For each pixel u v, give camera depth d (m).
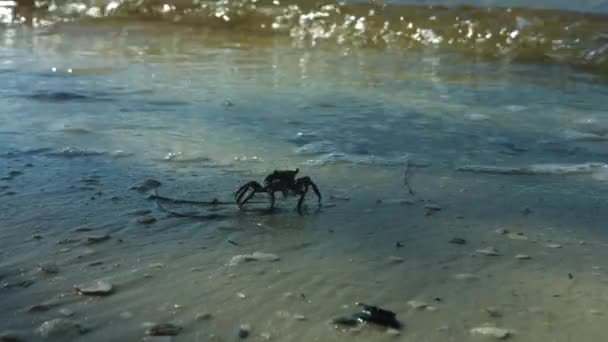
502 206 1.43
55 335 1.03
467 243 1.28
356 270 1.19
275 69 2.60
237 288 1.13
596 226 1.35
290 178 1.37
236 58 2.84
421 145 1.74
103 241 1.25
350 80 2.43
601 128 1.88
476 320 1.08
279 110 1.99
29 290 1.12
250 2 3.91
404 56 2.99
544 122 1.94
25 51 2.94
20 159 1.59
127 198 1.41
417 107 2.07
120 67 2.58
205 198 1.42
